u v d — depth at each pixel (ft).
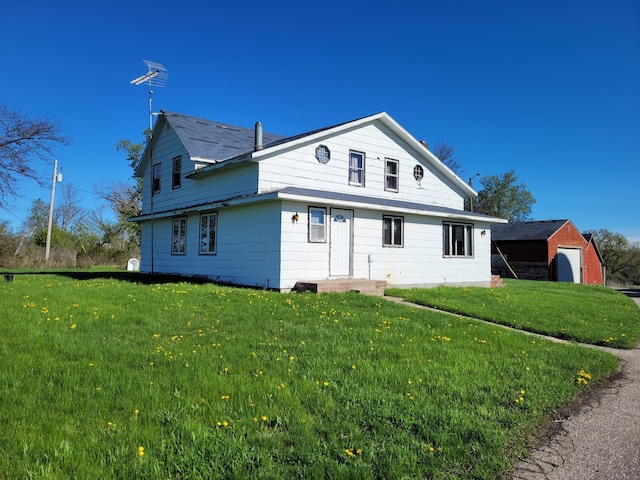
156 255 66.39
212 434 11.52
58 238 118.01
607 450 12.73
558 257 108.99
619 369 22.67
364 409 13.89
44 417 12.05
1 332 21.08
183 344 20.47
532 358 22.17
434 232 58.44
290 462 10.65
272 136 72.18
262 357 18.88
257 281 45.42
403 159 60.18
